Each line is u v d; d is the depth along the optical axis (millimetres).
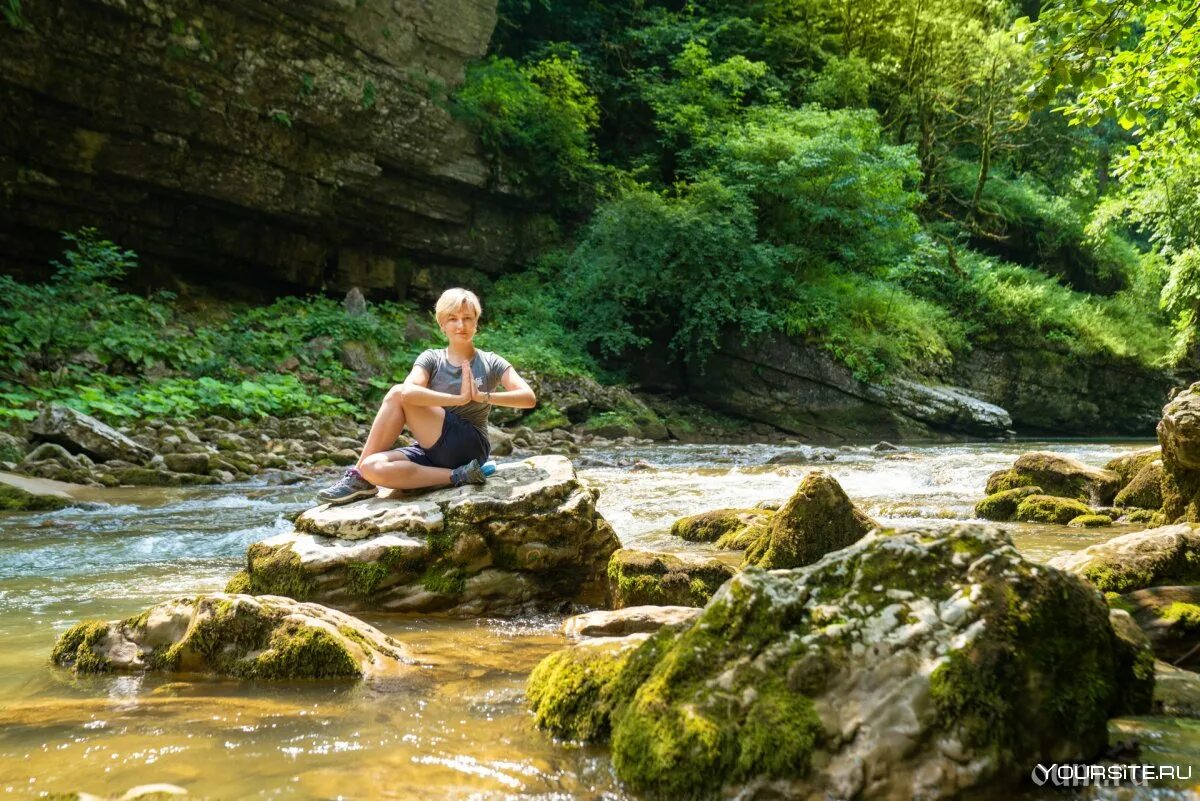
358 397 15102
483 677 2906
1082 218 28219
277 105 15836
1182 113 8266
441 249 20141
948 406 19422
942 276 23250
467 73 20156
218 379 13828
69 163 13953
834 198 20672
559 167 21562
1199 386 4828
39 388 11414
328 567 3994
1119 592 3297
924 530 2295
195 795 1924
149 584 4539
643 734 2031
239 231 16703
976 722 1904
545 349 18562
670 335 20609
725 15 26562
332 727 2383
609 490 8953
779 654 2076
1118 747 2053
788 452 13148
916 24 26047
